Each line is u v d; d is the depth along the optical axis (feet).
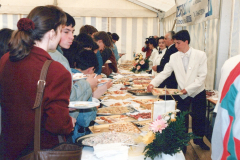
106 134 5.48
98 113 7.81
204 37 13.83
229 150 3.61
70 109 5.19
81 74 6.48
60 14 3.95
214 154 4.23
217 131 4.11
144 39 28.43
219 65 11.27
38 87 3.38
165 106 5.53
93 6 27.43
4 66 3.74
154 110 5.53
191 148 11.56
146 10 27.32
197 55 10.04
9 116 3.58
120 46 28.50
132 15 27.25
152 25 28.17
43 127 3.50
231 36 10.82
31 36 3.61
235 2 10.52
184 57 10.32
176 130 4.37
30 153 3.36
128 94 11.00
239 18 10.44
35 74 3.47
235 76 3.73
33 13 3.74
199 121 10.79
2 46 5.59
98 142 5.07
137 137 5.41
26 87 3.45
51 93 3.41
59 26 3.94
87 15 26.91
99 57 11.66
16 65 3.58
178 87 10.90
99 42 11.57
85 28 13.09
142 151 4.88
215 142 4.19
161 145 4.29
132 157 4.65
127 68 22.17
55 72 3.50
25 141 3.50
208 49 13.10
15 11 25.59
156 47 20.63
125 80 14.34
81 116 5.88
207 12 11.57
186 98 10.23
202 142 11.30
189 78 10.06
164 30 26.89
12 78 3.56
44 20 3.69
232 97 3.69
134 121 7.14
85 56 7.09
